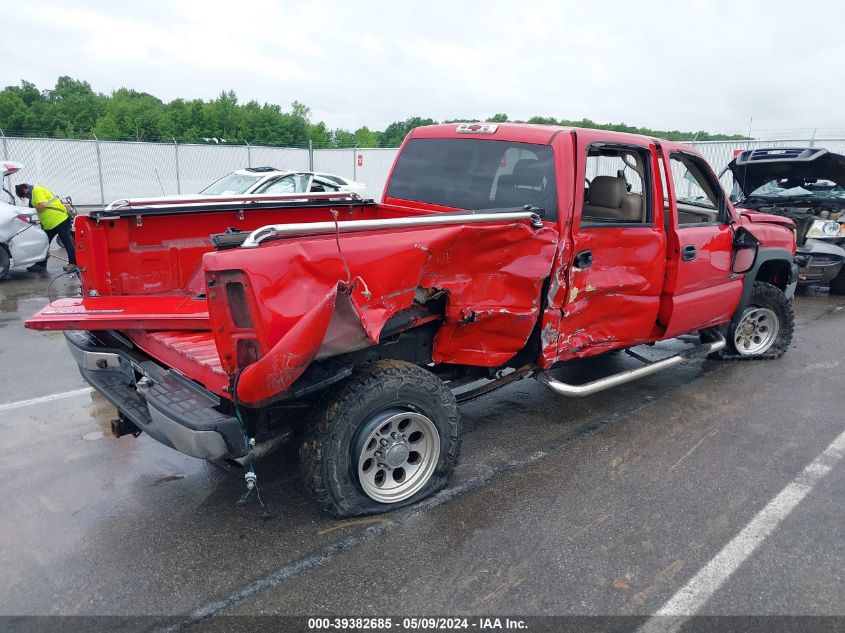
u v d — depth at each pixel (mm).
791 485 3932
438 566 3074
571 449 4398
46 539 3275
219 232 4516
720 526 3473
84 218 3953
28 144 24375
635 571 3070
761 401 5348
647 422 4883
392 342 3568
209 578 2975
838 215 9594
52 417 4801
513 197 4199
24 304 8484
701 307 5176
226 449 2908
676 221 4691
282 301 2732
